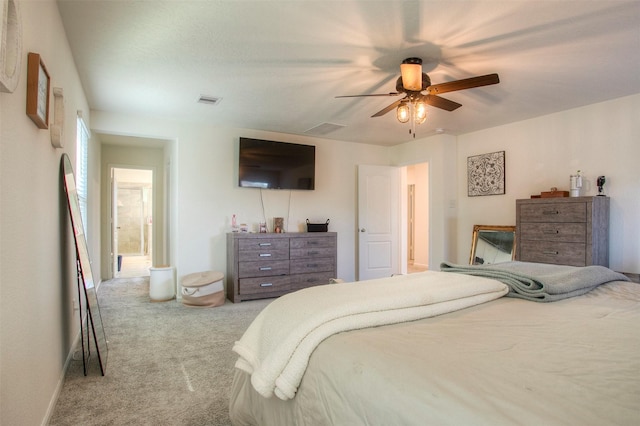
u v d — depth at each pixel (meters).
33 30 1.60
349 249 5.82
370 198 5.86
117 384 2.31
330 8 2.09
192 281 4.33
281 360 1.23
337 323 1.25
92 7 2.10
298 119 4.47
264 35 2.41
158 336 3.26
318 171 5.57
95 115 4.14
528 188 4.39
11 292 1.31
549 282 1.69
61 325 2.28
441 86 2.60
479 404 0.75
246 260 4.58
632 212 3.52
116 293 5.12
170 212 5.38
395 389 0.88
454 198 5.27
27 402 1.50
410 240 8.18
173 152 4.85
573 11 2.10
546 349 1.06
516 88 3.35
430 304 1.46
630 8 2.06
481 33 2.36
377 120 4.50
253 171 4.91
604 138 3.73
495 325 1.30
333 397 1.04
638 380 0.85
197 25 2.29
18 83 1.38
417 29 2.31
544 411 0.71
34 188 1.64
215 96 3.63
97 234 5.52
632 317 1.40
